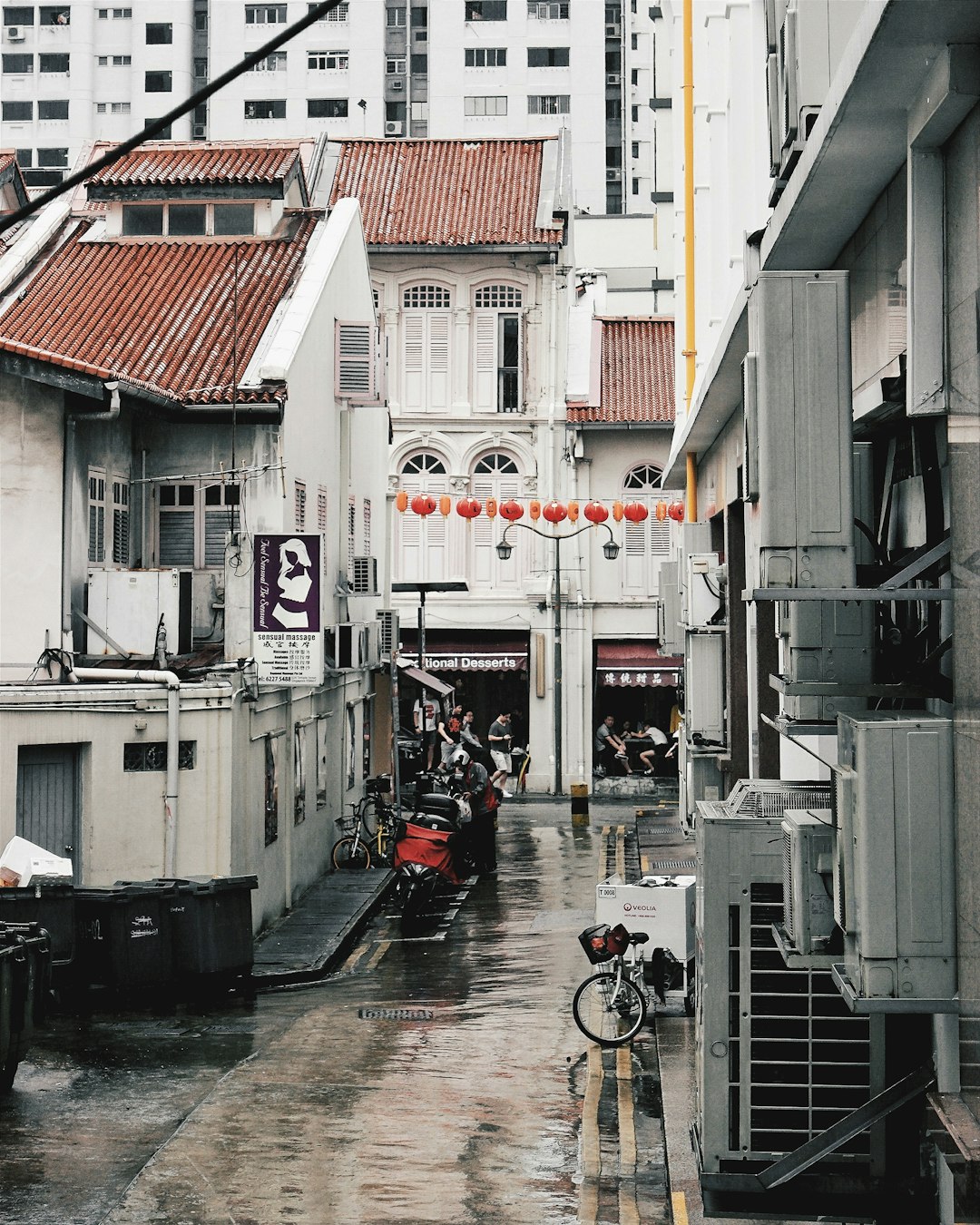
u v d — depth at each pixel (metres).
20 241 24.67
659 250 50.72
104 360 21.38
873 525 8.34
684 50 20.84
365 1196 9.72
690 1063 12.84
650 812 34.28
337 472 25.16
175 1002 15.73
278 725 20.73
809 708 7.14
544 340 38.50
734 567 17.77
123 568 19.73
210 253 24.95
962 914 5.91
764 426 6.54
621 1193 9.84
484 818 24.89
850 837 6.16
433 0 78.44
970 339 5.84
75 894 15.38
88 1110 11.59
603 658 38.22
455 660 38.31
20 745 16.25
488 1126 11.27
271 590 19.22
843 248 9.36
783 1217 7.28
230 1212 9.38
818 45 7.84
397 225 38.44
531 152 41.12
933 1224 7.02
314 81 78.81
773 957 7.47
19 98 79.75
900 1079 7.31
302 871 22.48
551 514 30.42
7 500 17.97
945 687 6.53
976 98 5.69
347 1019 14.86
